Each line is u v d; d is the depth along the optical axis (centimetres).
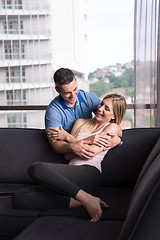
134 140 176
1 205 147
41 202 140
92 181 154
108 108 173
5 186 177
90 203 133
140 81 301
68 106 189
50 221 121
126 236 83
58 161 183
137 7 296
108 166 174
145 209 82
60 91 180
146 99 303
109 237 103
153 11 294
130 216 85
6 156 186
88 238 103
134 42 301
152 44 297
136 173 171
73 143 168
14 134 193
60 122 188
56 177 139
